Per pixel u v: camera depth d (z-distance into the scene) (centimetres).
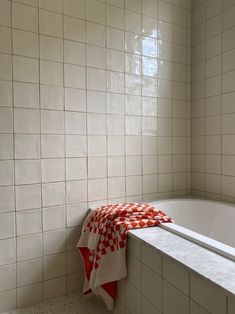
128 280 134
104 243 138
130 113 194
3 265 154
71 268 174
